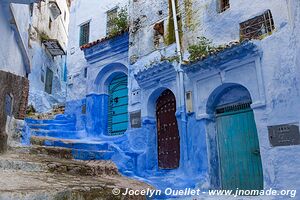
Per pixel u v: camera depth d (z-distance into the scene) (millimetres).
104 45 12305
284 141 5887
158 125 9367
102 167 5285
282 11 6402
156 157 9062
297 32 5371
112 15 13250
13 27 6965
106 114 12289
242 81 6867
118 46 11883
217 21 7961
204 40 8125
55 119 12992
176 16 9250
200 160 7469
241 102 7262
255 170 6680
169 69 8688
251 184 6691
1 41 6199
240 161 7016
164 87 9031
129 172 7988
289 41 6094
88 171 4754
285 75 6066
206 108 7648
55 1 18750
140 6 11008
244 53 6711
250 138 6914
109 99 12547
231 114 7426
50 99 17062
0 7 5945
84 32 14336
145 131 9242
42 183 2986
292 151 5738
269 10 6770
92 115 12125
